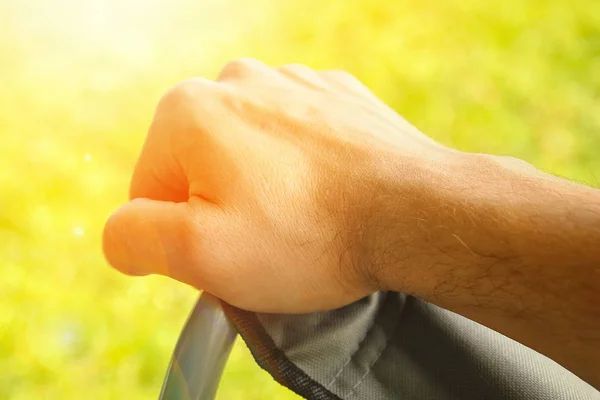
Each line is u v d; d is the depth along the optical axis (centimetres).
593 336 41
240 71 52
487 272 43
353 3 153
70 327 88
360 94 54
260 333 45
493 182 45
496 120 135
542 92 142
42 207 96
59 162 102
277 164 47
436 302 44
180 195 48
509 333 43
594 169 130
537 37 154
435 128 132
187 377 44
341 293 46
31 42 121
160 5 140
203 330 45
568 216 43
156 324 90
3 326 86
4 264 90
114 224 46
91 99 114
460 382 46
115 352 88
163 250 46
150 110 116
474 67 145
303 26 146
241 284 46
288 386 45
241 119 48
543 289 42
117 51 126
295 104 50
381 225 45
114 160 105
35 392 84
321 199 46
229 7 145
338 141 48
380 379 45
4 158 100
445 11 156
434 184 45
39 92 113
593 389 46
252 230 46
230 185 46
